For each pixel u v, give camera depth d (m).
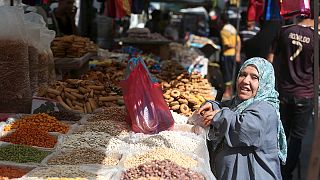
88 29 10.20
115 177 2.75
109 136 3.51
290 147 5.44
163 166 2.81
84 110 4.28
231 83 9.48
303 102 5.34
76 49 5.90
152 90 3.67
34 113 4.05
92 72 5.79
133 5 7.69
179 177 2.71
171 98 4.47
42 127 3.58
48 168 2.86
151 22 12.64
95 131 3.63
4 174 2.72
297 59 5.34
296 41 5.31
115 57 7.98
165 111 3.67
